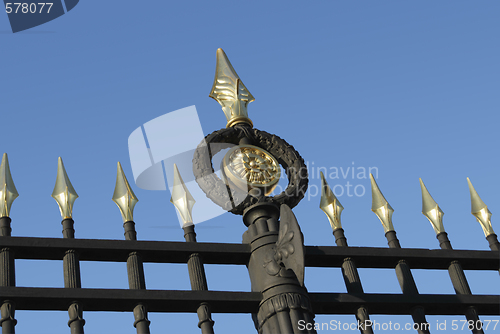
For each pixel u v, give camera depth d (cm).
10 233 452
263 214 504
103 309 438
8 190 468
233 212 514
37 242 447
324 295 477
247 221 508
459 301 495
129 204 492
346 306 481
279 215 512
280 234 469
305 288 470
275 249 479
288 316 447
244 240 504
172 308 450
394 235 533
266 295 459
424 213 559
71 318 418
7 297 412
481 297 503
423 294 495
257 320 471
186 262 485
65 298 423
